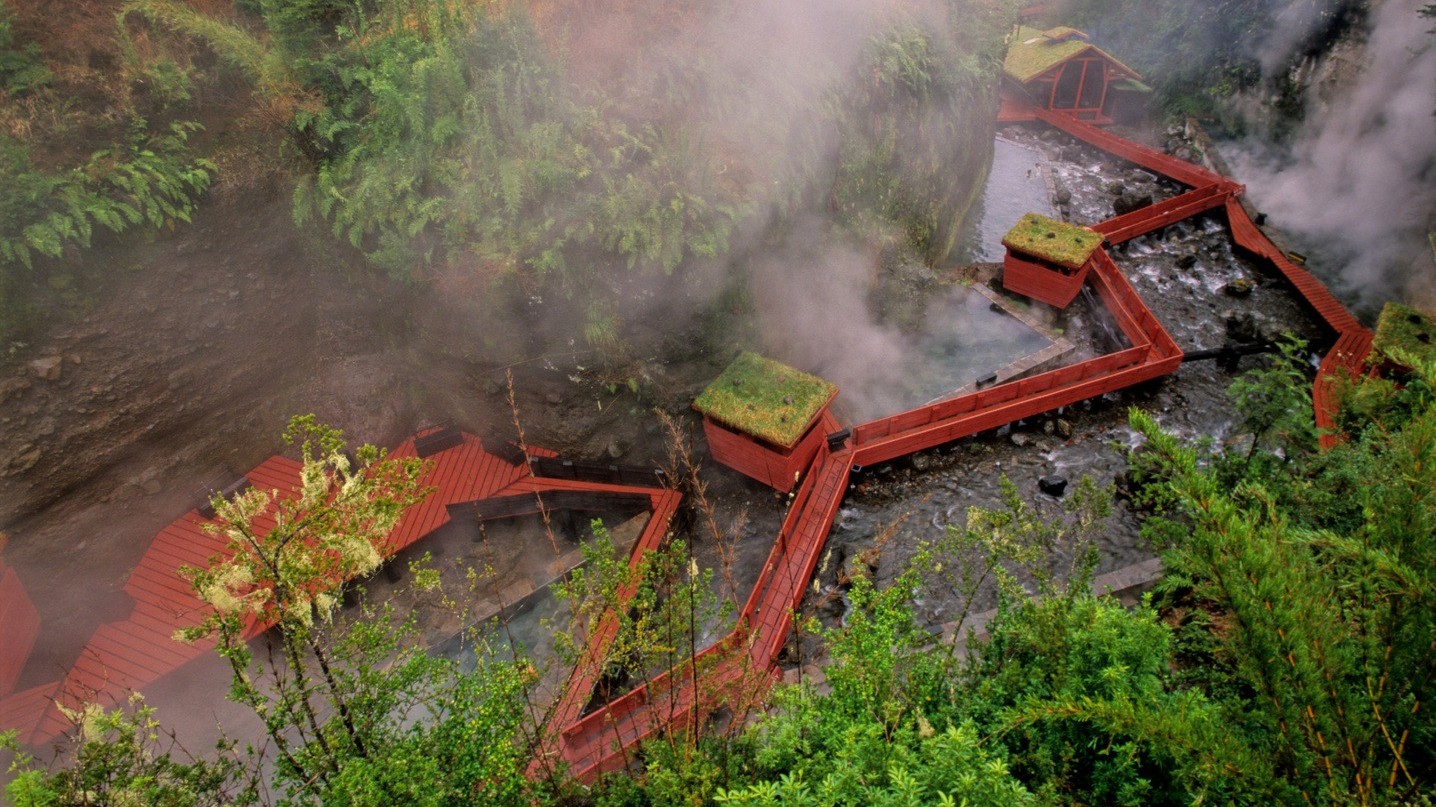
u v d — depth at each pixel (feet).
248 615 52.21
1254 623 15.05
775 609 56.44
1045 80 136.36
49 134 51.08
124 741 22.17
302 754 25.29
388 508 26.43
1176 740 15.83
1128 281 92.17
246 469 62.90
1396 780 16.08
